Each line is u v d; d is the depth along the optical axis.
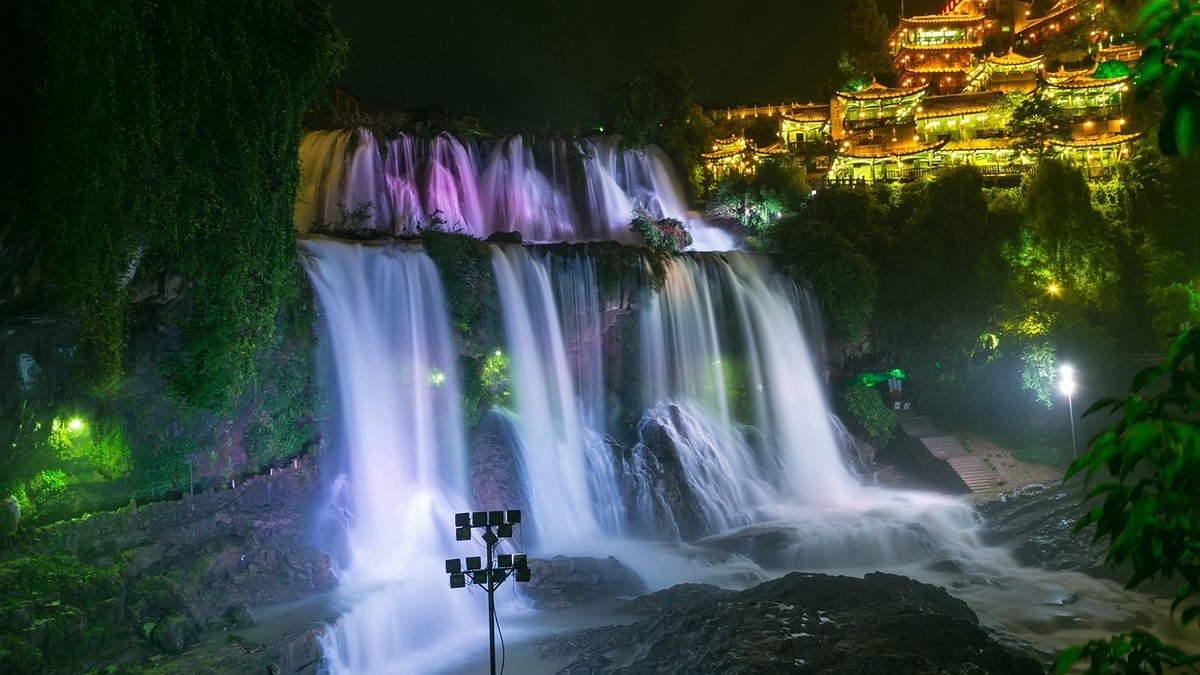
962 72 84.19
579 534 36.12
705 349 43.25
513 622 26.48
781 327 45.53
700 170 61.97
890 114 69.06
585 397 40.03
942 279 48.50
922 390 49.59
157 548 24.39
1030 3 89.56
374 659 23.81
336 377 31.77
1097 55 72.12
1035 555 32.62
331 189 45.53
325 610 23.94
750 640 19.27
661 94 61.88
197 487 27.83
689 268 43.31
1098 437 3.89
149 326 25.75
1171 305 46.50
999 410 46.97
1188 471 3.52
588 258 39.94
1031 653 22.89
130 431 26.25
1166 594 28.31
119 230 22.70
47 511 24.09
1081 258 47.94
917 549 33.88
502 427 35.88
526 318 37.50
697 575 31.03
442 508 32.16
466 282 35.62
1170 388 3.83
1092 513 3.92
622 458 38.28
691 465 38.94
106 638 20.45
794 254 47.28
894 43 88.81
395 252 34.38
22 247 21.77
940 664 18.38
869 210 51.25
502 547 32.38
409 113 62.00
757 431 42.81
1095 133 65.19
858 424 46.47
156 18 23.58
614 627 24.06
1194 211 49.44
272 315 28.22
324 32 28.91
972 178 48.81
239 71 26.03
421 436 34.12
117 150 22.27
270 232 27.88
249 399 29.27
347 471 31.70
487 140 52.81
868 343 48.84
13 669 17.77
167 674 19.33
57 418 24.70
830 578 23.28
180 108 24.23
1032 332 46.28
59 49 21.14
